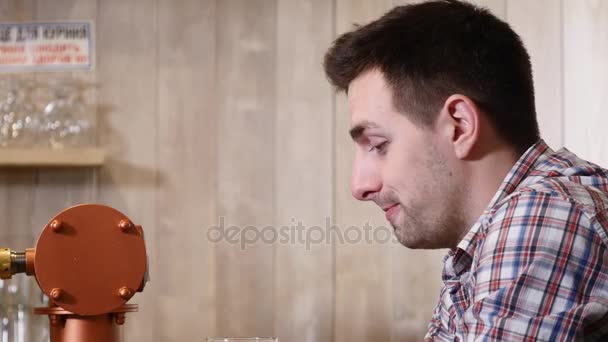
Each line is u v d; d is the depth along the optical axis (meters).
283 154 3.09
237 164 3.10
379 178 1.48
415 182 1.44
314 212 3.08
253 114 3.11
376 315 3.04
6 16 3.14
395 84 1.45
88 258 1.71
